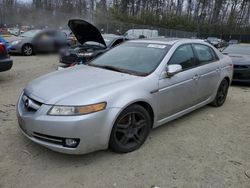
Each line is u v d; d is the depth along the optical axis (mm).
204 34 54562
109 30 35562
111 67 4305
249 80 8227
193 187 3061
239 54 9031
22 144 3799
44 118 3180
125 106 3449
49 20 37094
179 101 4422
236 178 3260
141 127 3818
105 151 3713
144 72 4016
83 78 3830
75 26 8844
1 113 4918
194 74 4680
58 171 3236
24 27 32938
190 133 4457
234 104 6289
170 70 4039
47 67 10305
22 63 11125
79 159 3498
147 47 4625
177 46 4531
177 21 54219
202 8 66125
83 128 3145
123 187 3002
